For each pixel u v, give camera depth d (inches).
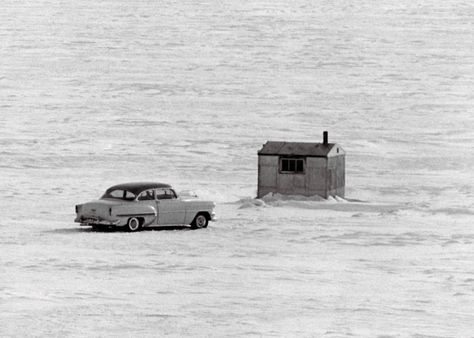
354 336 1131.9
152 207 2367.1
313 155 3319.4
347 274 1720.0
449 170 5561.0
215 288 1528.1
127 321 1219.9
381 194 4394.7
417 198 4207.7
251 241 2213.3
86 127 7534.5
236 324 1206.9
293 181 3344.0
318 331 1162.6
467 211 3009.4
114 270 1721.2
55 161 5669.3
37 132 7190.0
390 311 1321.4
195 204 2437.3
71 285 1535.4
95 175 5064.0
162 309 1316.4
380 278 1668.3
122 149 6333.7
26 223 2696.9
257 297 1439.5
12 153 5969.5
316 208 3129.9
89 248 2039.9
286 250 2066.9
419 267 1830.7
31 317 1239.5
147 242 2151.8
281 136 7347.4
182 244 2129.7
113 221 2327.8
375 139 7096.5
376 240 2271.2
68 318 1234.6
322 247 2133.4
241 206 3125.0
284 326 1195.3
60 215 3006.9
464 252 2071.9
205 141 6870.1
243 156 6171.3
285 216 2874.0
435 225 2664.9
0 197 3850.9
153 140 6855.3
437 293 1498.5
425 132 7524.6
